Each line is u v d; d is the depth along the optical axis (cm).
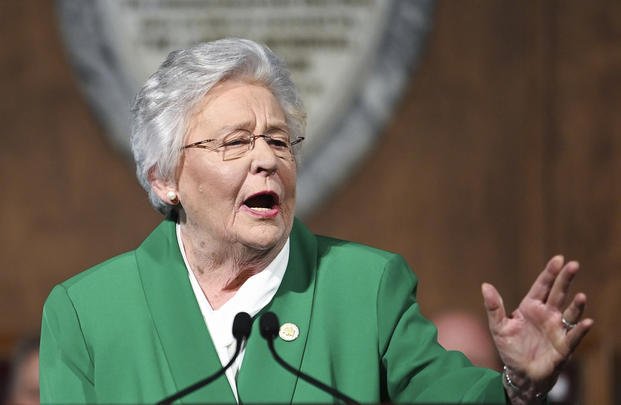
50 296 940
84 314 916
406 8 2088
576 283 2095
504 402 818
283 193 914
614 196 2092
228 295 938
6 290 2111
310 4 2081
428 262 2097
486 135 2094
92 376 901
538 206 2098
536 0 2089
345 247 972
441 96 2094
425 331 919
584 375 2034
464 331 1530
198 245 934
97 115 2109
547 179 2097
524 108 2095
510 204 2100
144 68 2097
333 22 2083
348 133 2091
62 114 2109
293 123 955
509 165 2098
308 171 2089
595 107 2091
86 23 2108
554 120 2094
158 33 2097
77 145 2111
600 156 2092
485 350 1524
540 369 804
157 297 916
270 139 917
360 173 2095
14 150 2112
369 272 939
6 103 2109
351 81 2086
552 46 2094
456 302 2097
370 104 2092
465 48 2091
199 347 893
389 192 2094
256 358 885
